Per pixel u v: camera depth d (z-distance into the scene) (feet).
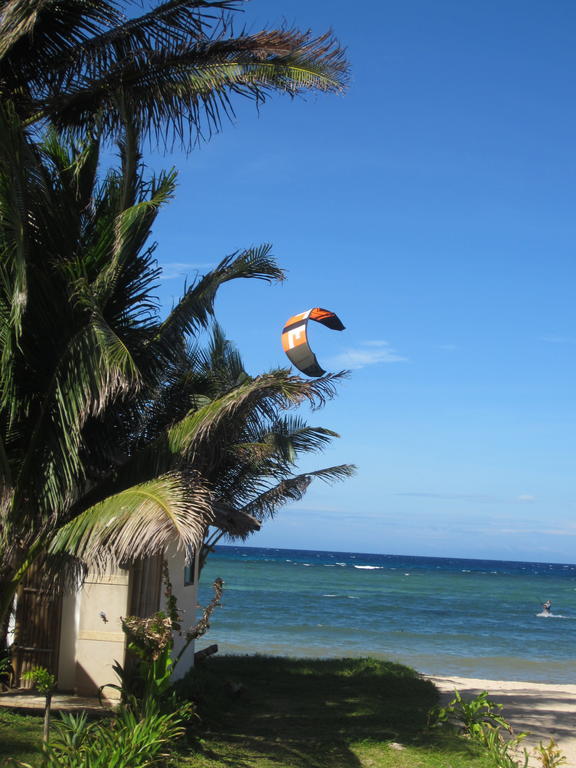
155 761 22.93
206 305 29.40
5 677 33.73
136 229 26.73
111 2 29.66
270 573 270.26
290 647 86.17
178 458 26.71
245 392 26.48
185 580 40.50
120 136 29.48
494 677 72.23
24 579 34.63
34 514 26.58
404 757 28.96
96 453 28.50
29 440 27.37
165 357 29.37
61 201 27.91
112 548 22.95
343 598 173.99
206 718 32.83
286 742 30.07
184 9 29.89
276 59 30.45
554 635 119.14
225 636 94.73
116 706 30.53
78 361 25.48
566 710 45.70
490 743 30.35
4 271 25.52
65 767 20.74
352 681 48.57
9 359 25.63
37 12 26.68
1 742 24.66
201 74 31.37
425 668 75.72
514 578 337.72
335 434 49.73
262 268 29.71
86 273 26.81
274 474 47.75
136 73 31.30
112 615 32.83
